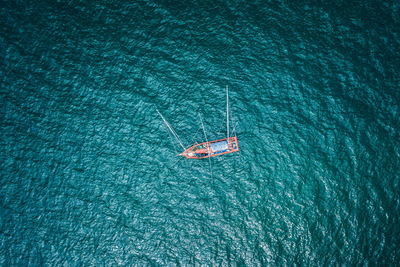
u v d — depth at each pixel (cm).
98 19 8138
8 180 6994
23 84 7644
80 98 7544
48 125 7369
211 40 7875
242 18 8012
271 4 8081
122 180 6969
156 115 7375
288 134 7106
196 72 7656
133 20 8106
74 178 7000
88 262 6500
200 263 6431
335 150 6906
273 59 7650
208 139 7144
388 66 7350
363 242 6288
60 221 6744
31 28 8050
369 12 7794
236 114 7306
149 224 6700
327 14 7869
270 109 7300
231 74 7606
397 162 6706
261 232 6519
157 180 6944
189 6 8188
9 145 7225
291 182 6781
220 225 6625
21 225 6725
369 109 7106
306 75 7462
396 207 6431
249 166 6956
